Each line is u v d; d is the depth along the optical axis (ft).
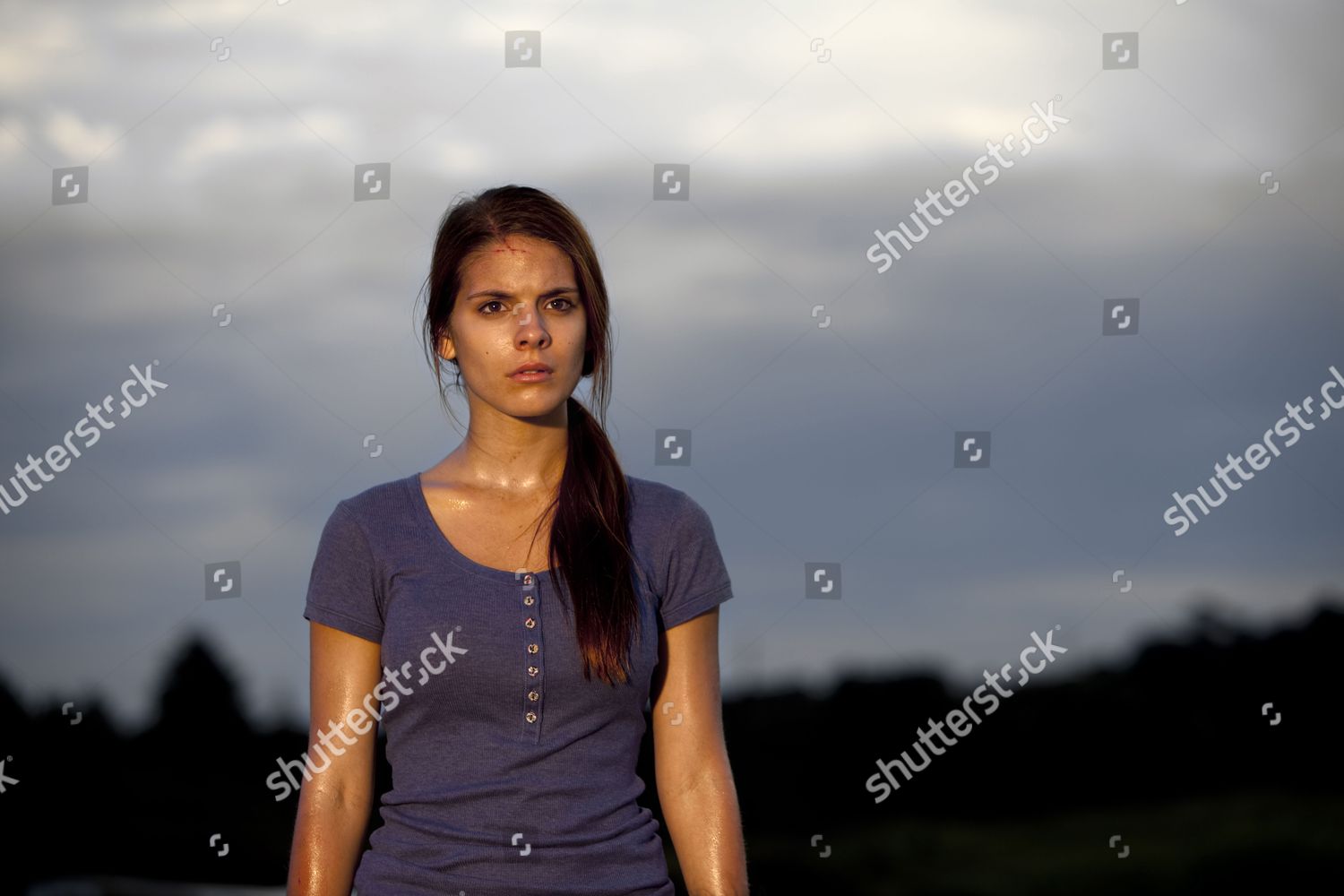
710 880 7.89
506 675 7.38
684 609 8.11
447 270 7.93
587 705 7.50
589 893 7.26
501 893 7.20
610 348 8.41
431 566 7.64
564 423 8.05
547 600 7.57
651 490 8.30
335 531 7.82
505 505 7.91
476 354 7.75
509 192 8.05
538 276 7.75
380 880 7.31
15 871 16.37
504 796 7.32
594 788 7.46
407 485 8.04
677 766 8.12
